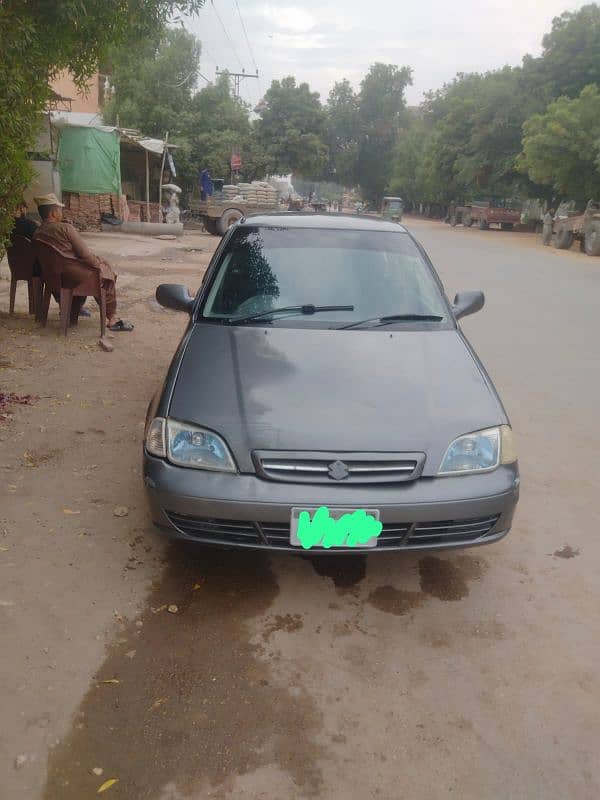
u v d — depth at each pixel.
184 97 31.81
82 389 5.51
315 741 2.28
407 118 76.31
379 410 2.98
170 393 3.12
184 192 31.89
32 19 5.02
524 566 3.39
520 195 44.69
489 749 2.29
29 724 2.29
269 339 3.51
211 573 3.18
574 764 2.24
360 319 3.78
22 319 7.67
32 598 2.91
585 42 36.09
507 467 2.98
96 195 19.45
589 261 20.97
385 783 2.14
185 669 2.57
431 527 2.83
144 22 6.34
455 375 3.32
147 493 2.93
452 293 12.02
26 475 4.00
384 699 2.48
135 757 2.19
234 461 2.79
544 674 2.64
